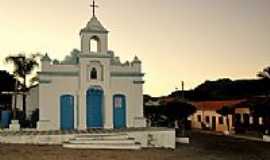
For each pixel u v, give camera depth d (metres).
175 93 66.62
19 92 36.12
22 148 23.27
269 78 44.91
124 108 32.44
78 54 31.73
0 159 19.98
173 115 46.44
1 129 30.89
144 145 26.53
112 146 24.61
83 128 31.03
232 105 49.50
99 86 31.73
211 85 72.31
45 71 31.19
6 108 42.94
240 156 24.55
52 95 31.23
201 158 23.05
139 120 32.44
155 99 62.69
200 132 46.12
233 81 68.44
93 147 24.36
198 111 56.62
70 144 24.28
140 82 32.84
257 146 30.09
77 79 31.80
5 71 47.03
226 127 49.56
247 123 45.19
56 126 31.02
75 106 31.58
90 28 31.89
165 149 26.05
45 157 20.83
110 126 31.45
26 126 32.97
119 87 32.41
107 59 31.89
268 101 40.81
